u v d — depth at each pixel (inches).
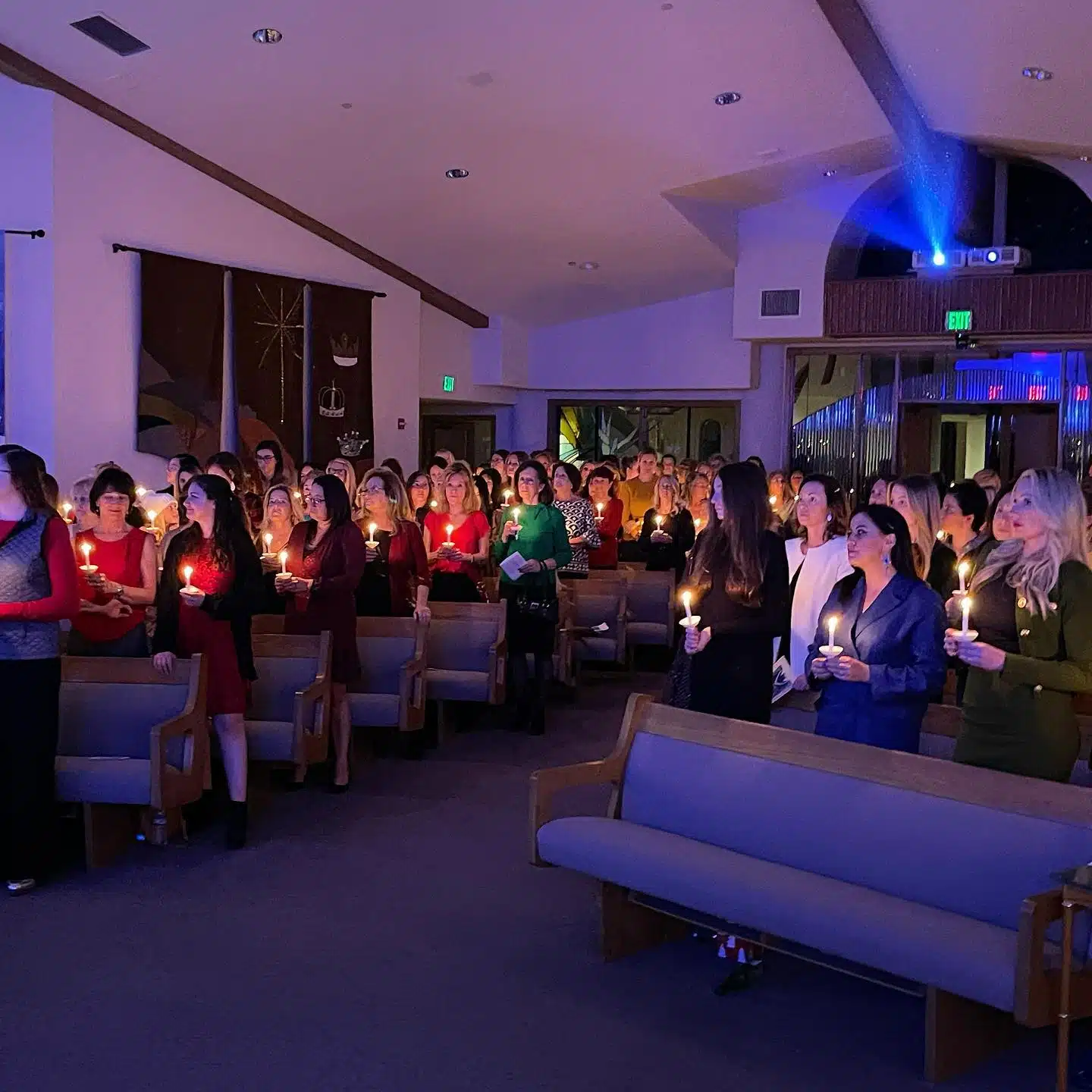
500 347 694.5
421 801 251.8
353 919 186.9
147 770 207.0
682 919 167.9
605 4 390.0
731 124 490.3
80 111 465.1
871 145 541.0
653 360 692.7
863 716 176.4
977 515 242.4
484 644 307.1
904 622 174.7
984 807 146.4
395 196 541.0
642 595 401.1
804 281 627.8
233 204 528.7
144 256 491.2
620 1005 158.1
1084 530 160.4
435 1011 155.6
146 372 496.7
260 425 547.8
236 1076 138.7
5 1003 157.3
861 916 139.8
